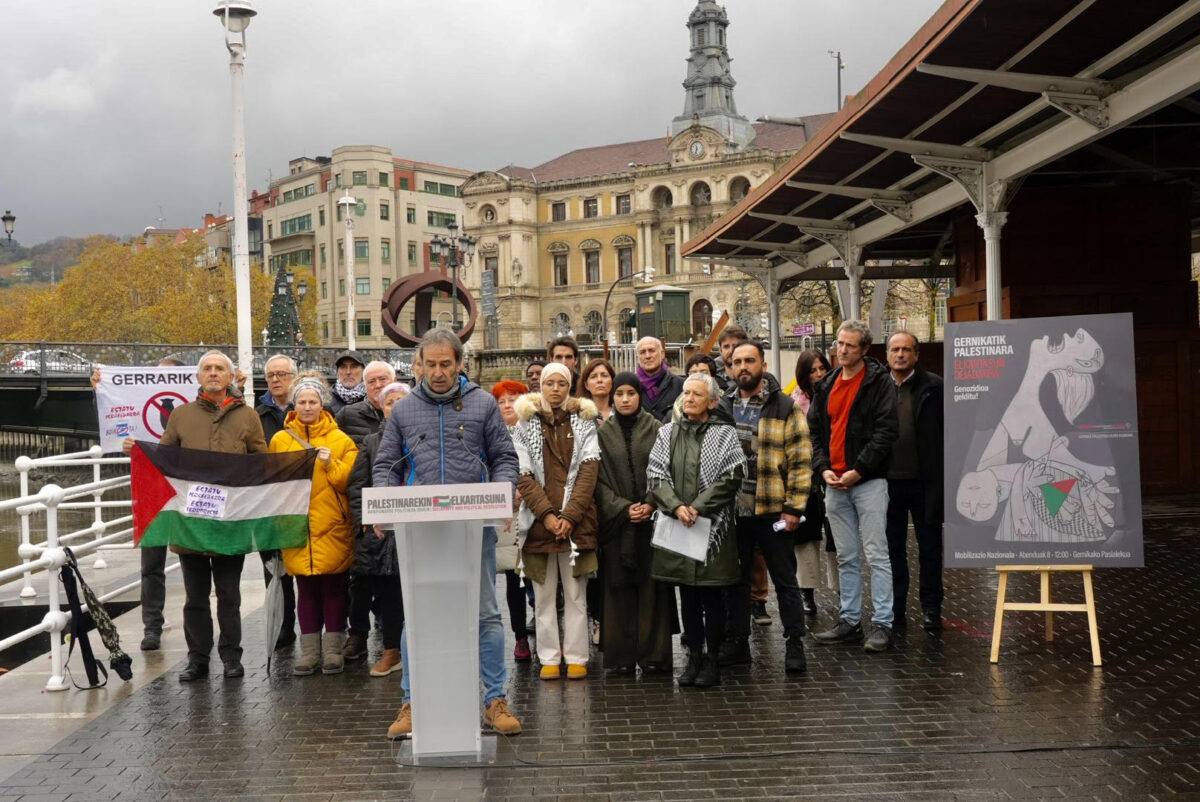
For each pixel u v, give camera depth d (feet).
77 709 20.11
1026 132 37.83
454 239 143.74
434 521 15.89
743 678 21.01
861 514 23.08
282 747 17.49
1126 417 21.43
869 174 47.75
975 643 23.07
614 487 21.72
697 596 20.75
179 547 21.72
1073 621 24.71
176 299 226.38
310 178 379.76
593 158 339.36
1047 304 46.62
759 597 26.09
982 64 31.45
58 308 250.98
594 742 17.29
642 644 21.65
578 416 21.70
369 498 15.46
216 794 15.43
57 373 90.17
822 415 24.09
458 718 16.79
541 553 21.42
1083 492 21.44
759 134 312.29
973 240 50.39
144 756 17.21
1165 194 46.62
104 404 30.89
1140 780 14.84
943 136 39.42
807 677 20.84
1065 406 21.62
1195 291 46.88
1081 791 14.53
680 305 146.00
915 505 24.66
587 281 327.26
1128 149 44.88
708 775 15.61
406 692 17.97
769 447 21.52
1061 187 46.50
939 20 28.17
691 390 20.66
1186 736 16.53
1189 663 20.72
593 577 24.36
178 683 21.89
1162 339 45.75
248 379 43.96
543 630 21.70
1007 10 26.63
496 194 330.54
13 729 18.89
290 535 21.97
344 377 27.20
